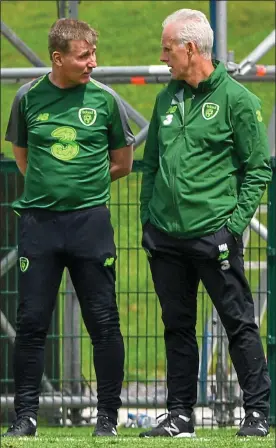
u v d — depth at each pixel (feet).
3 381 93.30
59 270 68.44
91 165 67.67
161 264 68.85
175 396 69.72
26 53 108.47
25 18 296.10
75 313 95.96
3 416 95.91
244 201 67.26
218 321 93.30
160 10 289.94
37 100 68.03
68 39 66.18
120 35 275.80
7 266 93.45
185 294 69.31
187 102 67.82
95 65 67.51
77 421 96.48
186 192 67.05
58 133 67.41
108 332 68.85
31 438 63.52
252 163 67.56
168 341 69.97
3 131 217.97
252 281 109.60
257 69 98.68
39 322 68.28
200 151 67.21
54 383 98.58
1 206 94.07
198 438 64.23
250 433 67.62
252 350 68.59
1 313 95.20
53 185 67.26
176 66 67.36
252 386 68.69
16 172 91.09
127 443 60.39
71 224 67.72
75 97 67.77
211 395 93.35
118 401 69.72
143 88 251.39
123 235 129.70
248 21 282.77
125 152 70.64
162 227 67.97
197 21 67.36
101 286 68.44
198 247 67.31
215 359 98.99
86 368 117.70
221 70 67.56
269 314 92.02
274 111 106.63
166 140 67.97
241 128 67.31
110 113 68.69
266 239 96.84
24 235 68.23
